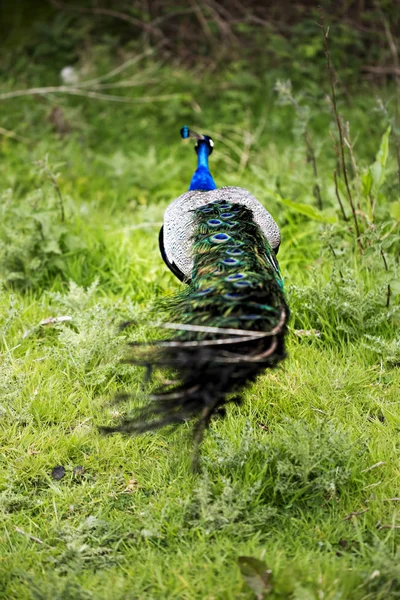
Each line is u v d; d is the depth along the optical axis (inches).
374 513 253.0
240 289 250.5
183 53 707.4
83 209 482.9
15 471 277.7
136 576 232.2
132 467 282.0
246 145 569.0
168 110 620.7
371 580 221.3
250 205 345.4
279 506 261.4
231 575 227.3
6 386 305.7
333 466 265.1
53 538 248.8
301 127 434.6
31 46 724.7
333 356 340.5
